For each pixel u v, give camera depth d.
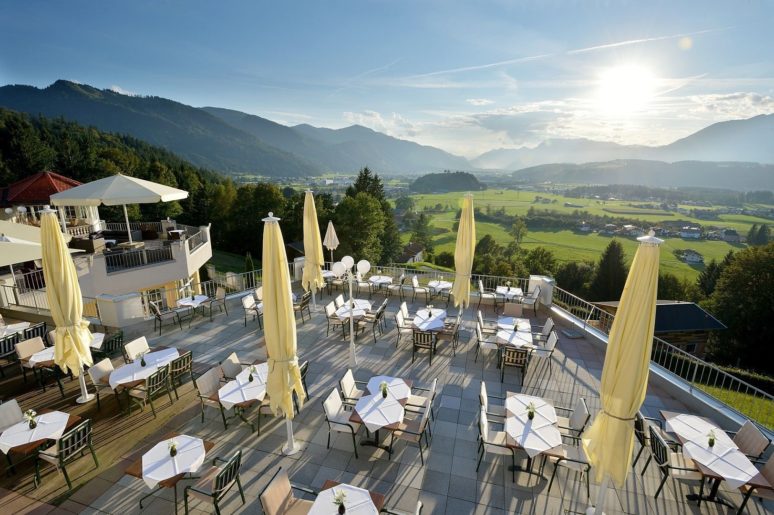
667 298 47.31
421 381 8.34
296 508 4.69
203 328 11.02
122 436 6.65
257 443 6.46
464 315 12.09
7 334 9.03
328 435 6.63
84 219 21.06
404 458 6.12
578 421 6.04
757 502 5.36
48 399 7.69
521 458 6.16
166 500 5.40
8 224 12.16
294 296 12.55
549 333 9.66
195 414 7.22
